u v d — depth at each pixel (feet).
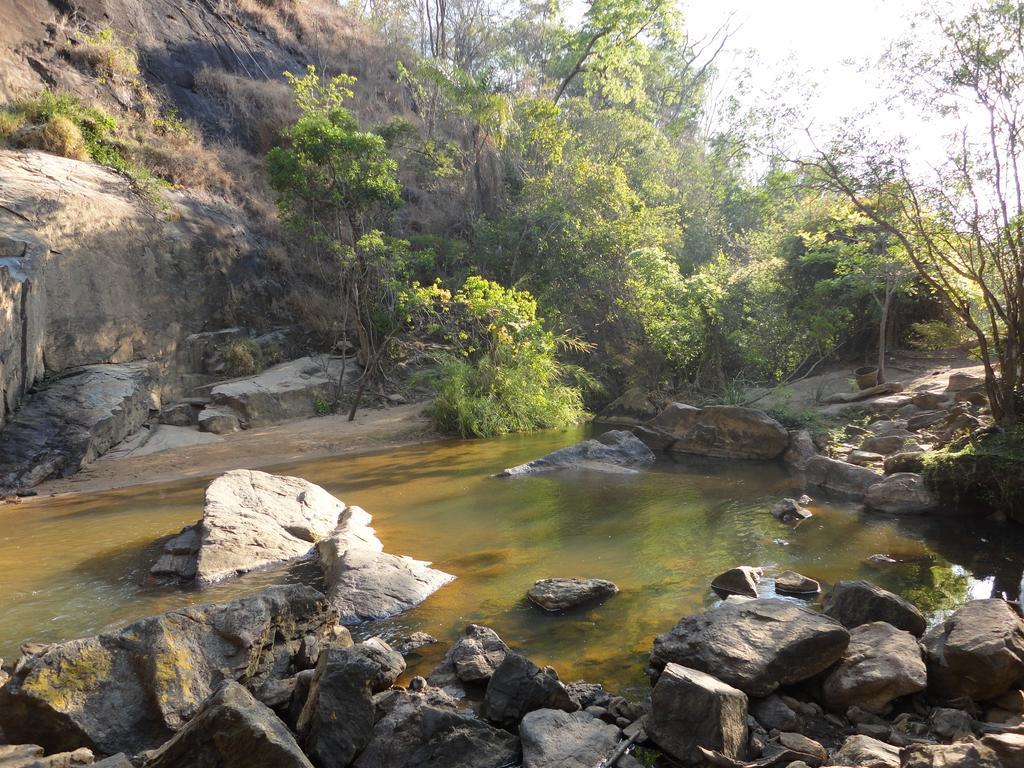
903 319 58.90
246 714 10.93
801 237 58.49
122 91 67.77
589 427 54.44
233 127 75.97
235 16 87.10
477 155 77.20
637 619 18.51
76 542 26.35
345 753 12.18
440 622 18.62
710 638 14.69
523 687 13.92
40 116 56.18
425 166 80.28
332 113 56.54
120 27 72.84
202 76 76.54
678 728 12.46
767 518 27.78
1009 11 26.81
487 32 110.42
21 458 37.24
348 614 18.75
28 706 12.37
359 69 96.99
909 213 33.04
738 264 77.05
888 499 28.68
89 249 48.34
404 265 59.41
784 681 14.05
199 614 14.49
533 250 68.95
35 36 64.34
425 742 12.37
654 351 61.11
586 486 33.91
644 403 56.39
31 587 21.66
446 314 61.11
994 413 30.60
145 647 13.51
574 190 73.77
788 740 12.57
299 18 95.50
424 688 14.75
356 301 58.18
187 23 80.53
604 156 94.17
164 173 63.41
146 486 36.11
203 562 22.22
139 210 54.44
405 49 103.96
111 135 61.16
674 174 103.24
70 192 48.67
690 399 55.36
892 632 15.19
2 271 38.73
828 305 57.77
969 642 13.80
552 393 56.59
